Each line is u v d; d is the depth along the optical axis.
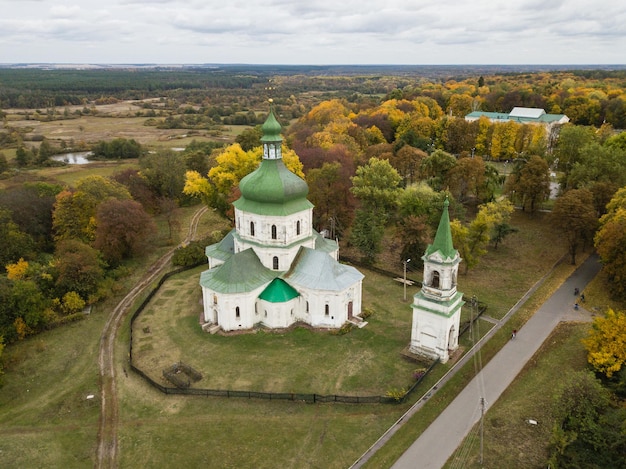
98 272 79.31
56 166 175.75
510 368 59.72
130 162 185.38
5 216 94.06
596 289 79.06
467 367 59.94
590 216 84.81
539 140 138.88
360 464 45.50
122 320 73.38
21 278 76.69
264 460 46.25
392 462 45.62
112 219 91.69
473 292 79.94
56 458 47.31
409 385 56.41
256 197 68.56
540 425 50.03
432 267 58.59
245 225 71.69
